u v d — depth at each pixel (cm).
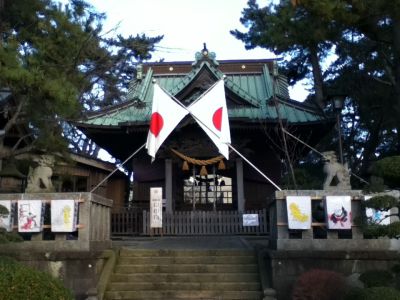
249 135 2112
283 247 1007
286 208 1022
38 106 1095
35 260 1000
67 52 1205
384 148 2750
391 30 1273
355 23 1194
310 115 2028
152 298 999
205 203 2148
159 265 1104
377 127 2494
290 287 963
